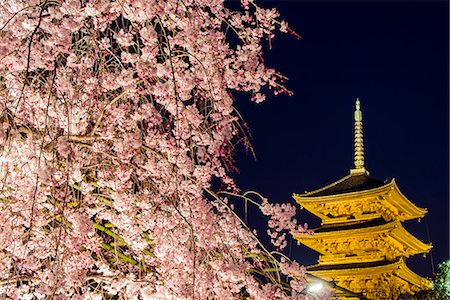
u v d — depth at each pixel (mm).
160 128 7605
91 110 7379
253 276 7746
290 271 7527
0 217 6949
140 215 7500
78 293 7027
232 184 8188
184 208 7562
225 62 8258
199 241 7477
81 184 7301
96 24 7250
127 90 7008
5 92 7031
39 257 7137
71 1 6594
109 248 7285
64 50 6758
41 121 7285
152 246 8203
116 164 7324
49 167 6070
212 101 7469
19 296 7137
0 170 7051
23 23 6555
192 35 7496
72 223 6855
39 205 7043
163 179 7816
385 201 28797
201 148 7434
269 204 8250
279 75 8391
